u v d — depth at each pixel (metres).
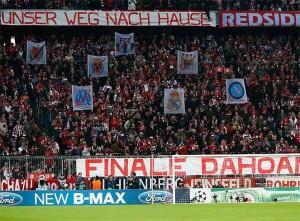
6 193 61.28
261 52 88.12
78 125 74.56
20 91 78.62
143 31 91.19
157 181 63.41
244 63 86.44
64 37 89.62
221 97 81.38
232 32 92.75
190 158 63.62
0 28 86.81
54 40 86.44
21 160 62.31
